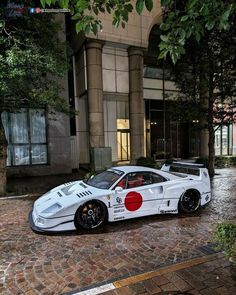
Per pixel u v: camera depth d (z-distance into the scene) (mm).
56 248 4570
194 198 6809
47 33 8391
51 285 3398
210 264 3818
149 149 19312
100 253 4367
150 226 5727
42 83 8648
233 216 6469
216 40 10930
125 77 16188
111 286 3312
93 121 14789
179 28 2529
